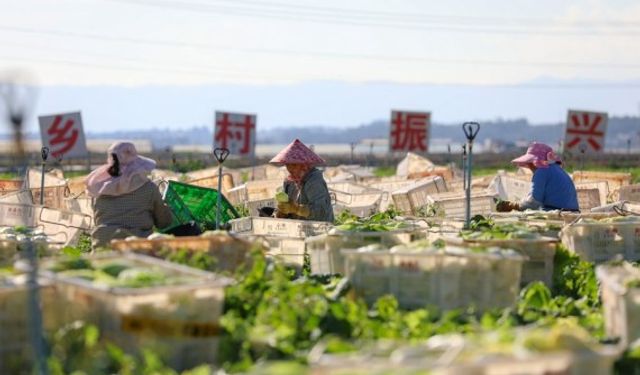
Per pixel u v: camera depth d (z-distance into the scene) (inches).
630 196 1803.6
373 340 692.1
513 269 799.1
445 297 792.3
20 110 636.1
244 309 756.6
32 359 665.6
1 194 1668.3
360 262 821.2
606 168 3969.0
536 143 1448.1
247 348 671.8
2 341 659.4
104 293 653.3
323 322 721.6
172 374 617.0
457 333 711.7
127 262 725.9
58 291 690.2
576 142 3061.0
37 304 641.6
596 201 1727.4
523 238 956.6
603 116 3043.8
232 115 3100.4
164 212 1163.3
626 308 685.9
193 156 5024.6
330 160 4741.6
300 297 757.9
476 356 531.5
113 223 1138.0
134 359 649.0
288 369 529.0
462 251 810.8
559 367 531.2
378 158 5064.0
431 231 1047.0
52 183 1913.1
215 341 670.5
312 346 684.1
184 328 658.8
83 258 735.1
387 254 811.4
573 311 846.5
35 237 1002.7
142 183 1143.6
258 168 2738.7
